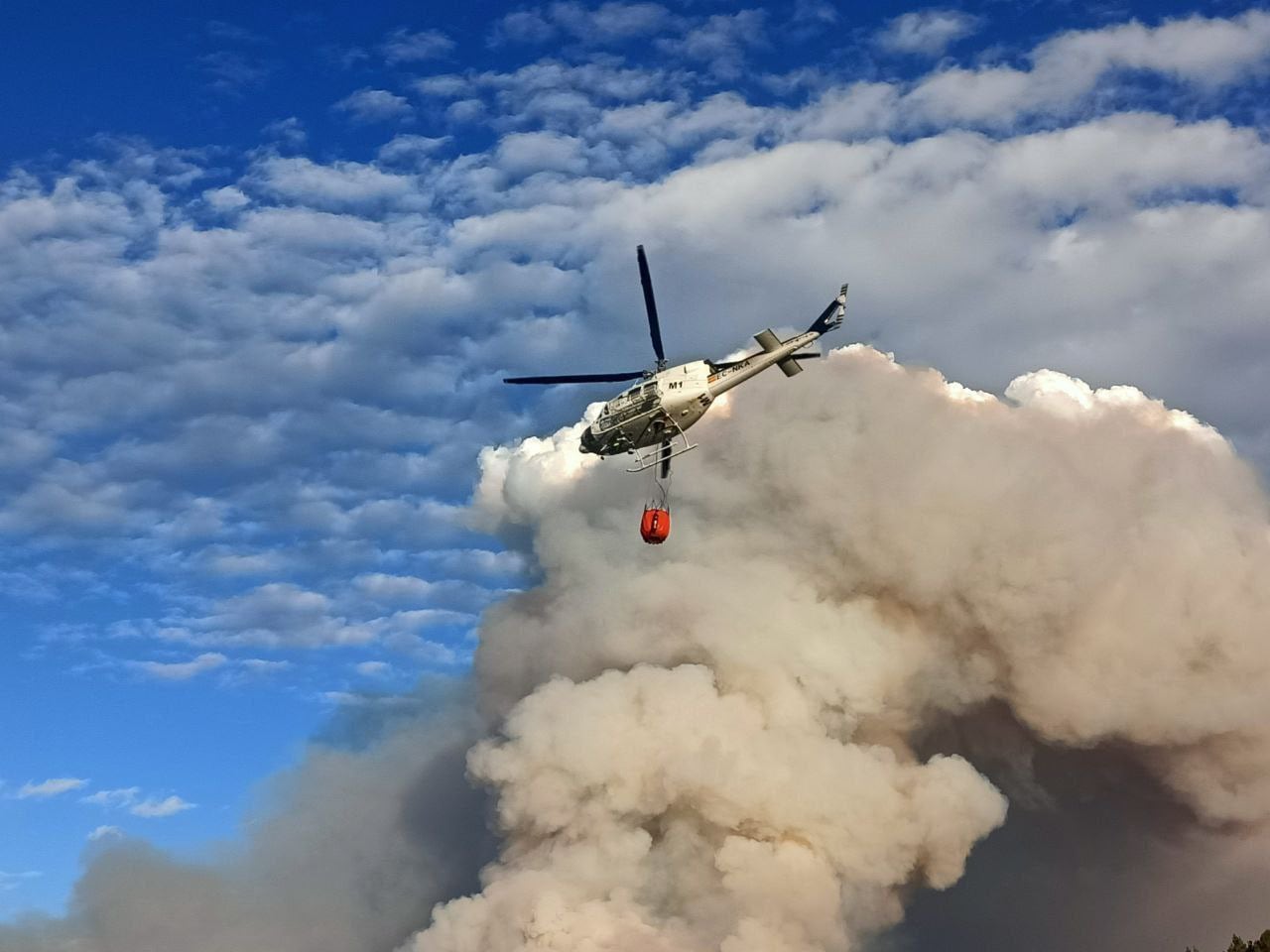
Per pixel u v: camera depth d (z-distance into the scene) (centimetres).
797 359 6656
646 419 6469
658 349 6512
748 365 6506
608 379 6581
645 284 6234
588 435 6681
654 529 6462
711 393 6438
